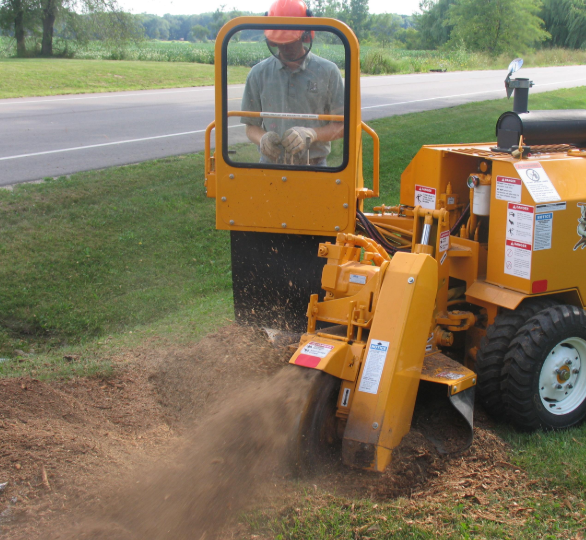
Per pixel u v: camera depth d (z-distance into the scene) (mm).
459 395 3332
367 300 3238
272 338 4152
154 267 7156
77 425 3641
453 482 3150
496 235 3807
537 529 2836
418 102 20594
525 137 3979
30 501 2867
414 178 4613
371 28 87625
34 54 34344
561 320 3627
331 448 3189
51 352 5207
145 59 35062
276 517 2805
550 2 59250
